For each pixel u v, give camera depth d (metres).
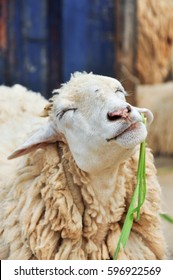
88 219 4.00
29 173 4.09
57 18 8.74
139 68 11.14
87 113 3.75
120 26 9.17
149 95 10.58
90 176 3.93
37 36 8.68
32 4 8.59
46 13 8.67
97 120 3.68
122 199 4.05
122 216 4.15
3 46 8.54
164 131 10.43
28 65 8.70
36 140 4.00
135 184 4.15
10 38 8.55
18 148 4.01
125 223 4.00
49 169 4.00
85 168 3.83
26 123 5.23
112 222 4.06
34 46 8.69
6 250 4.19
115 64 9.23
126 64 9.29
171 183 8.66
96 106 3.72
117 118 3.58
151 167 4.26
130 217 4.02
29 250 4.06
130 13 9.23
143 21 11.08
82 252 4.02
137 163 4.16
